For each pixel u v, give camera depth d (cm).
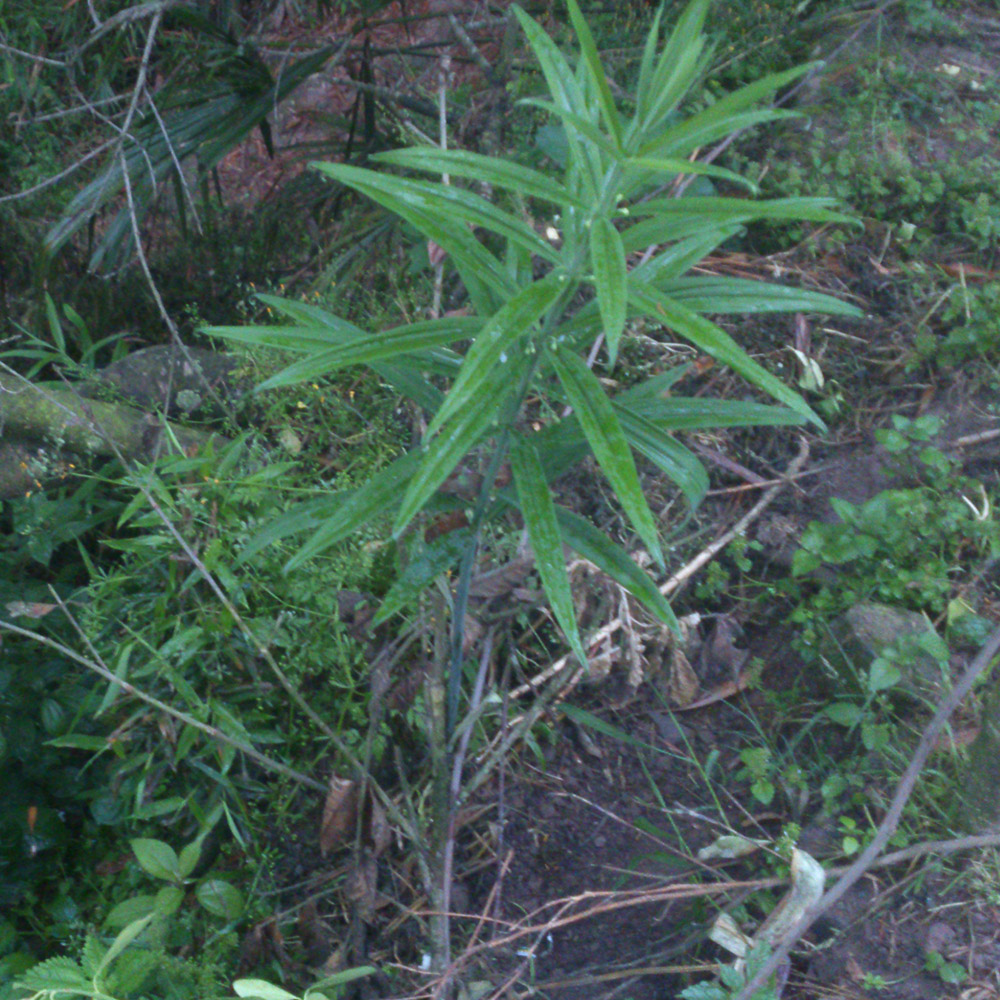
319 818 231
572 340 160
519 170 139
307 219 432
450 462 140
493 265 149
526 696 241
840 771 214
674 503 267
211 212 403
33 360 355
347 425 275
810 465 274
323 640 235
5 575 264
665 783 229
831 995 182
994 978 180
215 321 382
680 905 205
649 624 240
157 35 414
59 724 228
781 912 181
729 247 324
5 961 196
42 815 225
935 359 285
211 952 205
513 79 349
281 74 350
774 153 345
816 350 293
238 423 298
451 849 202
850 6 382
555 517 149
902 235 315
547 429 172
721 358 128
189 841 230
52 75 483
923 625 226
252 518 241
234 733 215
